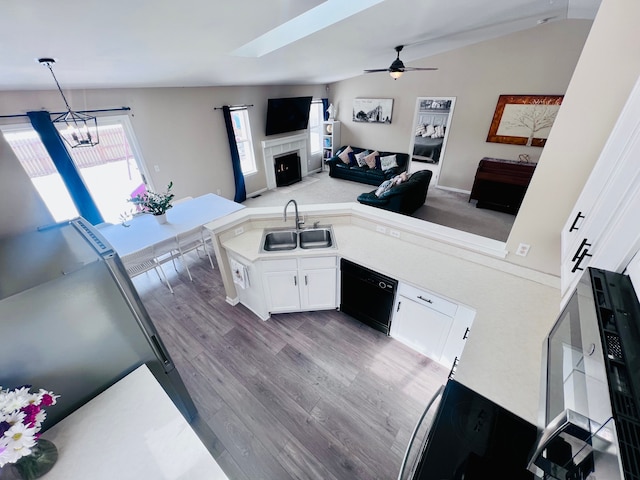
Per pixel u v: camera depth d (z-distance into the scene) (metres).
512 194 5.21
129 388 1.35
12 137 3.64
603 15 1.33
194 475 1.05
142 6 1.61
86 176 4.35
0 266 1.13
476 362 1.49
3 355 1.03
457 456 1.04
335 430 2.03
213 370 2.49
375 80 6.88
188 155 5.11
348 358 2.57
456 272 2.26
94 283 1.17
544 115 5.18
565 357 0.96
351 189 6.85
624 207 0.94
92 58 2.38
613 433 0.55
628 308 0.81
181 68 3.27
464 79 5.73
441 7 2.82
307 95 7.16
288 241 3.03
